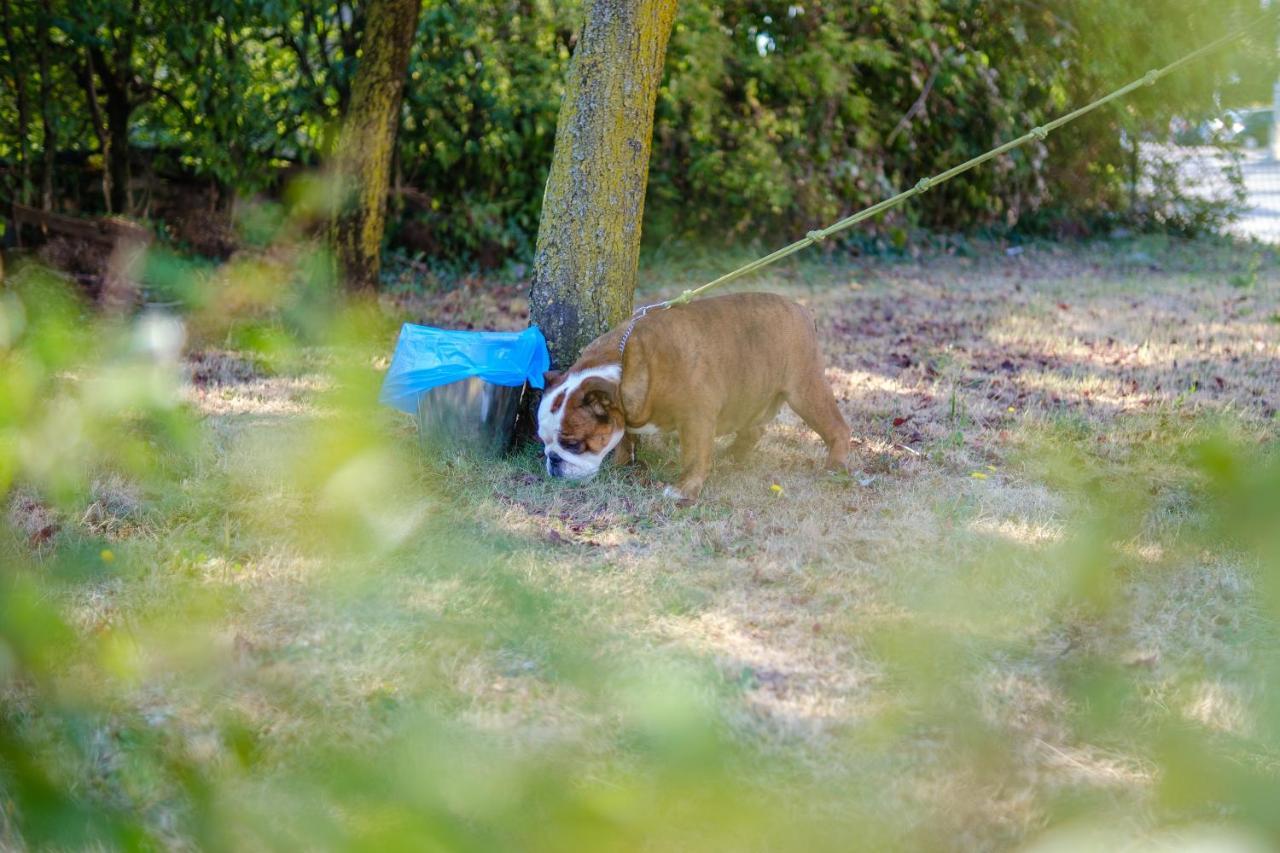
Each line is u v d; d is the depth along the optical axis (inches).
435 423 238.4
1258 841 49.6
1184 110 606.2
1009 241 599.8
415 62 455.8
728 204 522.6
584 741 128.7
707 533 205.6
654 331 216.8
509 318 393.7
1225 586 176.2
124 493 183.5
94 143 441.7
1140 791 120.4
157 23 407.2
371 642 147.5
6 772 48.0
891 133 558.9
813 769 132.4
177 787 73.7
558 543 199.0
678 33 486.0
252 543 175.5
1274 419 276.8
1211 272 532.1
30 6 389.4
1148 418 277.0
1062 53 574.6
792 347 232.8
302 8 428.1
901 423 275.7
